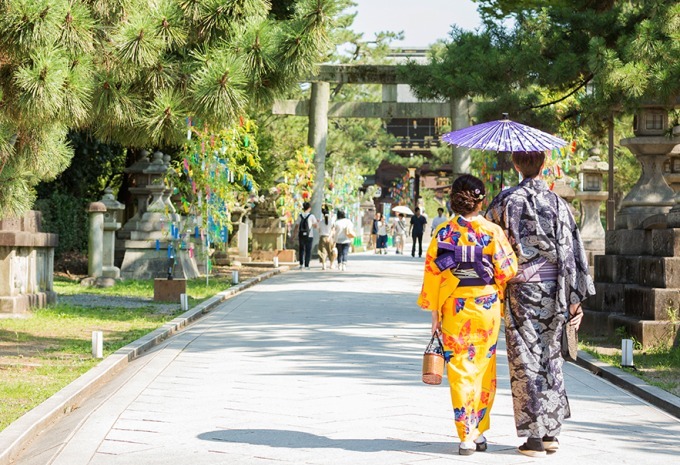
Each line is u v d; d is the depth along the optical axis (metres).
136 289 21.69
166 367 10.12
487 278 6.34
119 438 6.70
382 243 49.03
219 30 11.10
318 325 14.44
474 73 18.94
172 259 23.20
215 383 9.09
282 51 10.74
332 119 60.97
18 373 9.51
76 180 29.09
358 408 7.88
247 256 34.41
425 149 76.44
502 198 6.57
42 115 8.40
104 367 9.91
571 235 6.46
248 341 12.45
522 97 20.06
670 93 14.31
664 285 11.92
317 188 40.12
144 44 10.03
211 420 7.35
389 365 10.38
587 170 22.47
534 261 6.41
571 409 8.09
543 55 18.66
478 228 6.35
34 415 7.38
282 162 48.12
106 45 10.23
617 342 12.54
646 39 14.72
